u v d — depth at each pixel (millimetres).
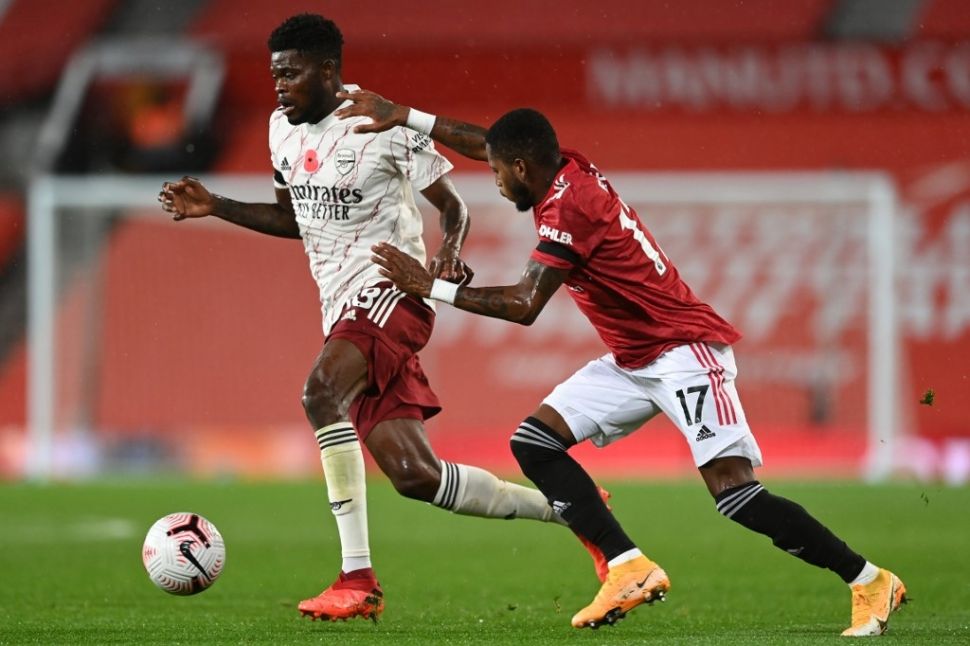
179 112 92438
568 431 21312
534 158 20109
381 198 23391
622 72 92188
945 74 90625
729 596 27422
